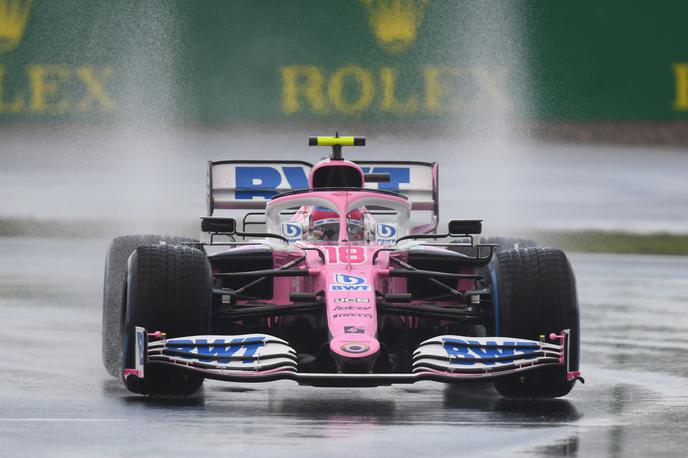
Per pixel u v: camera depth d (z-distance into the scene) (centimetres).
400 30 12119
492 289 2820
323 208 3195
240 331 3084
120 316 2930
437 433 2383
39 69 11656
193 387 2859
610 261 6544
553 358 2672
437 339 2645
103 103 11656
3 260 6094
